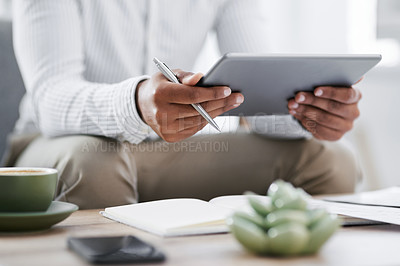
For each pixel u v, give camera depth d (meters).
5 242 0.70
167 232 0.73
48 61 1.32
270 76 0.96
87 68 1.52
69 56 1.35
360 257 0.63
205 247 0.67
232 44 1.67
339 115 1.17
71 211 0.79
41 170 0.82
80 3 1.47
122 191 1.12
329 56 0.93
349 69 0.99
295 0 2.89
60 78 1.30
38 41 1.33
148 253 0.61
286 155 1.35
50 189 0.78
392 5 2.65
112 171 1.10
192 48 1.67
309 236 0.62
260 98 1.05
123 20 1.53
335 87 1.07
